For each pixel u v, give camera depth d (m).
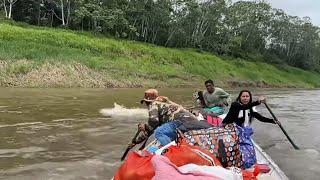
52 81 24.33
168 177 3.85
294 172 6.46
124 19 50.50
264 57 71.31
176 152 4.58
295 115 14.09
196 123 5.88
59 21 51.91
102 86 26.67
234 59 58.62
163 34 58.34
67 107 13.55
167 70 37.22
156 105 6.34
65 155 7.04
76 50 32.31
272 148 8.26
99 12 48.56
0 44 27.14
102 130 9.48
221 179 4.02
